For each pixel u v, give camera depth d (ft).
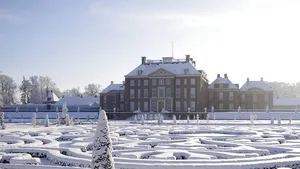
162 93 354.95
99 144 41.32
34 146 91.61
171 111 351.46
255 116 295.89
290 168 59.77
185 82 350.64
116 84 402.31
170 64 363.76
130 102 363.97
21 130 151.43
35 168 62.13
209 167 60.49
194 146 91.20
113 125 195.93
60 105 395.96
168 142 102.78
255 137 114.62
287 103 393.50
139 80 363.15
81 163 66.23
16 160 68.95
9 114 374.02
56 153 77.92
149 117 326.65
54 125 202.28
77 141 102.94
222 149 83.10
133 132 138.51
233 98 378.32
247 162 64.44
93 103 418.92
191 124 214.28
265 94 376.48
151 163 64.18
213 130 147.33
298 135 127.34
